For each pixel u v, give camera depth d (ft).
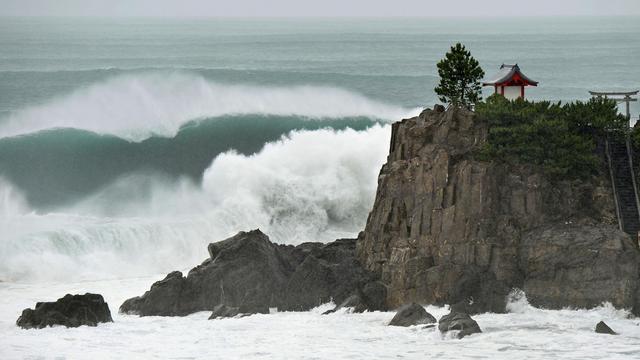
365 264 367.25
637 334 298.76
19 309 353.51
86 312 322.96
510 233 344.28
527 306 331.36
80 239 426.92
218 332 310.86
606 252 329.72
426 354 279.49
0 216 463.42
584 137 375.66
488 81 413.18
